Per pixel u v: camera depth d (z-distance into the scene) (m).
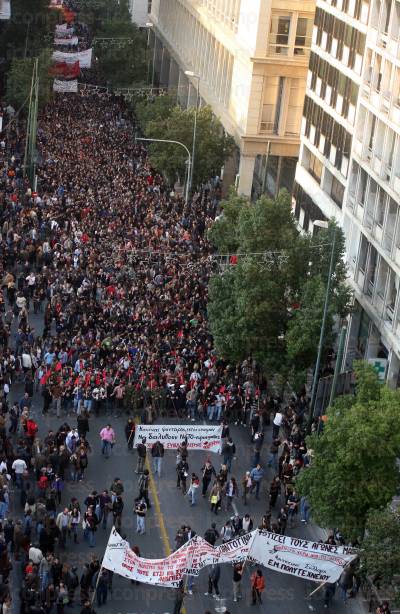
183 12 136.00
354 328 64.12
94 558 38.75
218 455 51.50
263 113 94.62
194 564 38.16
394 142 59.38
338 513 40.50
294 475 47.00
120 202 85.88
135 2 180.50
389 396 40.34
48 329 60.75
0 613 36.06
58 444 47.50
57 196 86.25
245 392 55.12
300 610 39.81
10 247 72.75
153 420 53.22
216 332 56.84
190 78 128.12
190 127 92.94
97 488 47.09
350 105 69.25
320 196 75.62
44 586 38.47
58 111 122.25
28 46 132.75
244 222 57.47
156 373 55.31
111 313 62.47
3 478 43.38
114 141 110.31
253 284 55.38
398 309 57.69
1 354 57.38
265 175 86.94
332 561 38.88
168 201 89.25
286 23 92.56
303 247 55.88
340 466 39.94
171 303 65.06
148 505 45.34
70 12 148.50
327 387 53.19
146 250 73.50
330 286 54.38
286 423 53.34
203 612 39.00
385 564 36.75
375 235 61.62
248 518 42.81
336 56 73.00
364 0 67.12
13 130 109.12
